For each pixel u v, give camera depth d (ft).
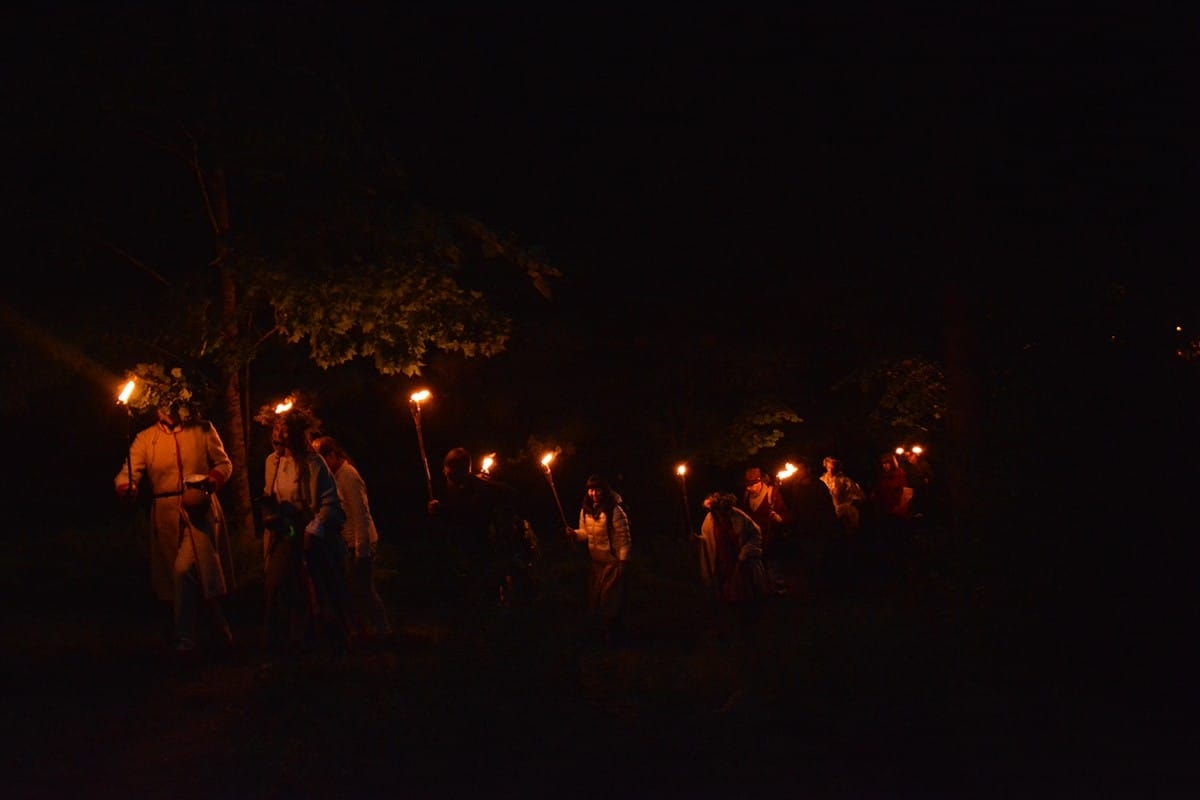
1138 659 26.94
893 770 21.44
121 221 48.26
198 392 41.45
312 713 22.44
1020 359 30.96
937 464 58.49
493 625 24.91
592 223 66.74
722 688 26.50
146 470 30.27
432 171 60.34
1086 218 46.32
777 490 47.50
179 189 48.29
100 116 43.42
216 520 29.99
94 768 20.58
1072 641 27.48
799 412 69.15
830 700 24.43
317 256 45.78
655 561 51.96
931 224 48.16
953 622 28.45
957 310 44.88
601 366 68.69
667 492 67.82
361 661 27.07
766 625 31.42
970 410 43.98
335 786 19.89
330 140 43.78
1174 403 28.14
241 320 45.52
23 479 66.03
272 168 45.03
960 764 21.77
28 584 40.96
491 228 46.91
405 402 64.39
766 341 65.72
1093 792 20.40
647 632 38.91
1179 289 39.99
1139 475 27.61
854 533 52.54
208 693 25.53
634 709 24.91
